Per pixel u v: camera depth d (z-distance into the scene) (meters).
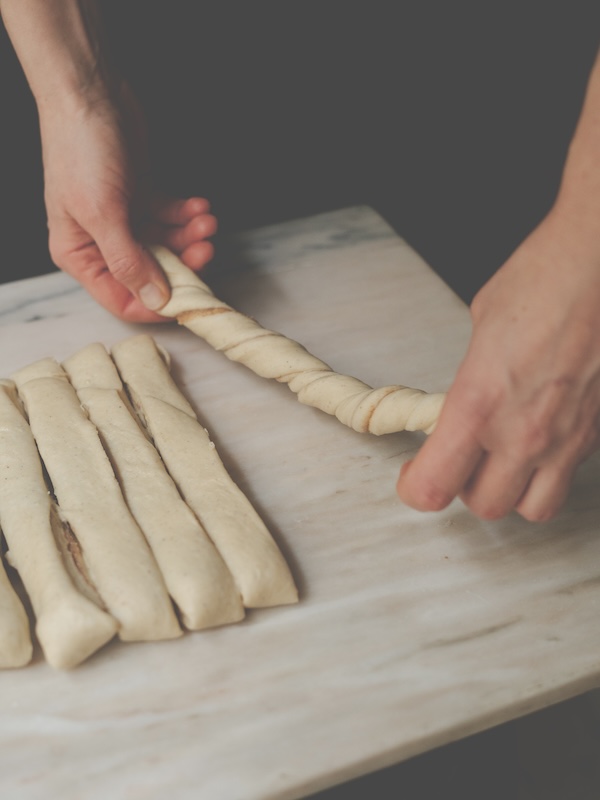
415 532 1.38
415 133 3.19
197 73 2.99
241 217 2.88
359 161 3.10
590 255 1.01
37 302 1.85
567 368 1.05
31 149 2.80
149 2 2.91
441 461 1.12
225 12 2.98
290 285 1.89
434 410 1.36
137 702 1.17
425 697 1.17
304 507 1.43
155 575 1.24
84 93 1.71
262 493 1.46
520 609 1.27
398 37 3.19
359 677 1.19
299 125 3.09
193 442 1.47
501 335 1.06
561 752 1.85
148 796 1.07
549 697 1.18
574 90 3.23
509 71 3.25
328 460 1.51
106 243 1.66
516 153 3.19
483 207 3.06
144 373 1.60
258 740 1.12
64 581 1.21
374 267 1.94
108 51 1.83
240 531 1.31
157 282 1.69
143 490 1.37
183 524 1.31
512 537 1.37
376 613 1.27
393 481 1.47
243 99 3.04
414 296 1.86
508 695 1.17
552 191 3.09
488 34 3.25
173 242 1.83
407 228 2.97
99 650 1.22
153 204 1.86
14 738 1.13
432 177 3.12
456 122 3.21
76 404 1.51
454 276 2.88
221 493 1.38
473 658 1.21
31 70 1.71
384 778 1.66
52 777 1.09
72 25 1.73
